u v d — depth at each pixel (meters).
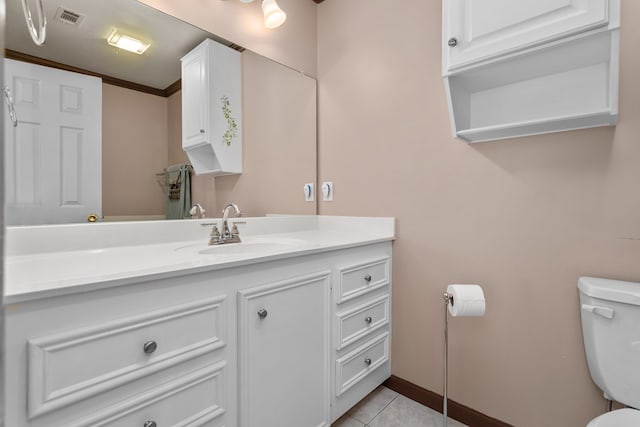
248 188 1.69
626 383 0.99
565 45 1.01
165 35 1.40
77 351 0.67
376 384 1.61
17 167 1.02
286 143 1.87
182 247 1.27
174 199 1.42
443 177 1.51
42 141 1.07
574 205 1.18
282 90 1.85
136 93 1.31
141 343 0.76
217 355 0.93
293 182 1.90
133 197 1.30
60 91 1.12
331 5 1.97
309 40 2.00
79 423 0.67
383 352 1.65
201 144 1.52
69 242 1.12
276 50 1.82
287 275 1.13
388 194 1.71
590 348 1.07
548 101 1.21
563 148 1.19
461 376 1.48
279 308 1.09
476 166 1.41
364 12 1.80
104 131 1.22
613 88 0.98
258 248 1.46
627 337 0.98
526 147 1.28
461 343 1.47
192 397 0.87
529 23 1.04
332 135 1.97
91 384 0.68
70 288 0.65
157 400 0.79
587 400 1.16
